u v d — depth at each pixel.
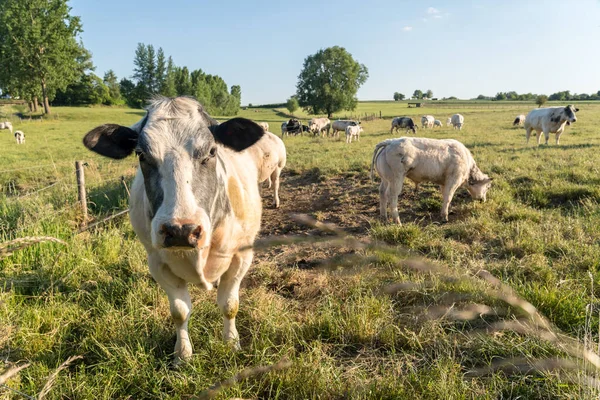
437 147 7.28
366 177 10.95
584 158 11.33
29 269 5.00
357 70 75.31
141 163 2.68
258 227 3.72
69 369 3.41
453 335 3.58
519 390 2.94
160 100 2.92
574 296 3.96
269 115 83.12
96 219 7.18
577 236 5.71
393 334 3.65
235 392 2.92
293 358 3.31
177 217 2.34
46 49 55.28
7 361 3.27
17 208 7.02
